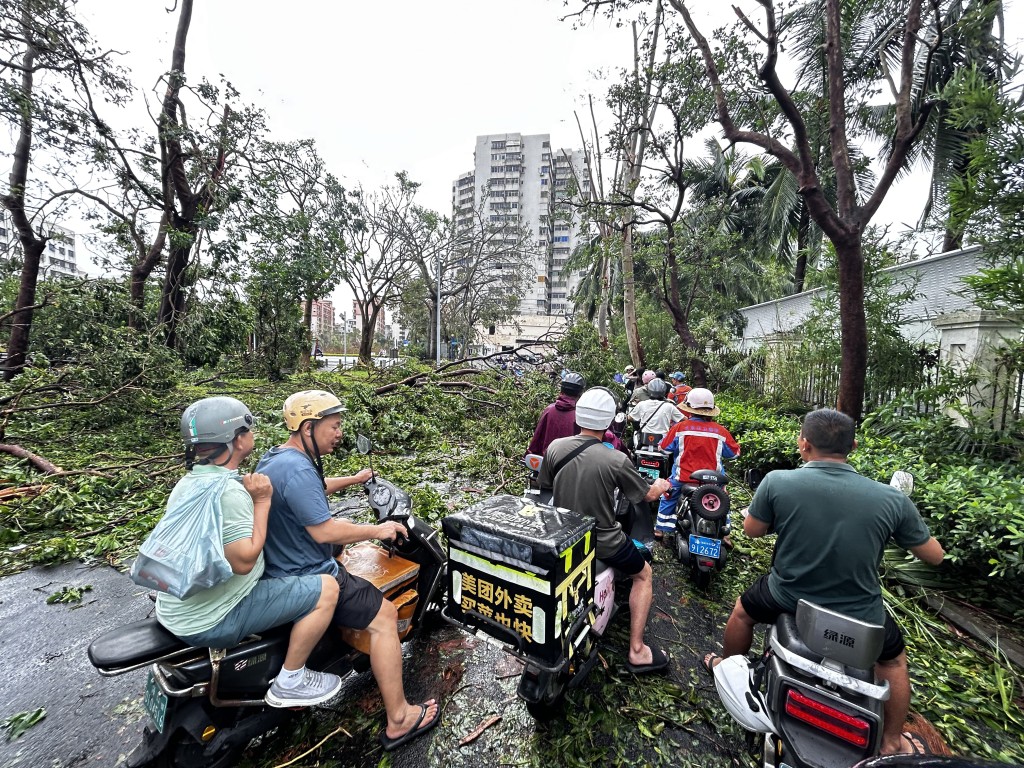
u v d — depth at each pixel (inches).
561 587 83.5
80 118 466.9
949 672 110.3
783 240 682.2
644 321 842.8
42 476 212.5
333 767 84.5
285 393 457.1
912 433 217.9
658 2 406.3
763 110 350.0
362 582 90.0
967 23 232.8
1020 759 87.1
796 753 66.2
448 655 115.1
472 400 436.1
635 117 484.7
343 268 914.7
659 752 87.6
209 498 69.4
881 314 287.1
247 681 77.9
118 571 158.6
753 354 479.8
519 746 89.1
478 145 3011.8
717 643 120.7
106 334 345.7
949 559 137.4
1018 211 173.6
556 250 2876.5
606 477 103.6
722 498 141.5
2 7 401.4
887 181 238.7
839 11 248.2
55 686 105.1
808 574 77.6
